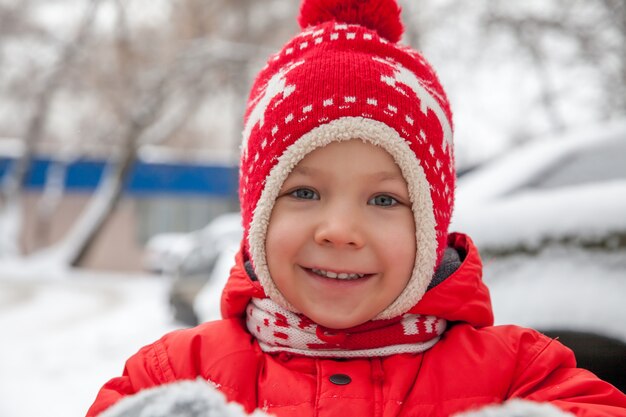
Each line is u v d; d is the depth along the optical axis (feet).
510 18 36.09
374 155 4.52
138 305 29.22
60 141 74.54
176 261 43.96
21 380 15.11
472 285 5.03
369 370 4.68
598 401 4.30
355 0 5.62
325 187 4.53
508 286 6.81
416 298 4.63
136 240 64.95
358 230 4.38
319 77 4.72
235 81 52.70
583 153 8.79
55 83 55.77
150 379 4.91
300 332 4.80
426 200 4.62
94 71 54.80
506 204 7.39
